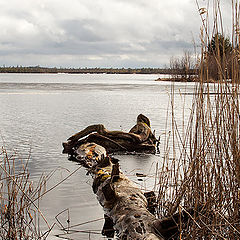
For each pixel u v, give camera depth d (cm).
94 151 837
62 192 563
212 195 405
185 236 378
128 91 3516
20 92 3120
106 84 5209
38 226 405
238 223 351
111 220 464
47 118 1511
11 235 387
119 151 919
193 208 383
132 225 420
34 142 985
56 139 1035
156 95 2972
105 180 563
